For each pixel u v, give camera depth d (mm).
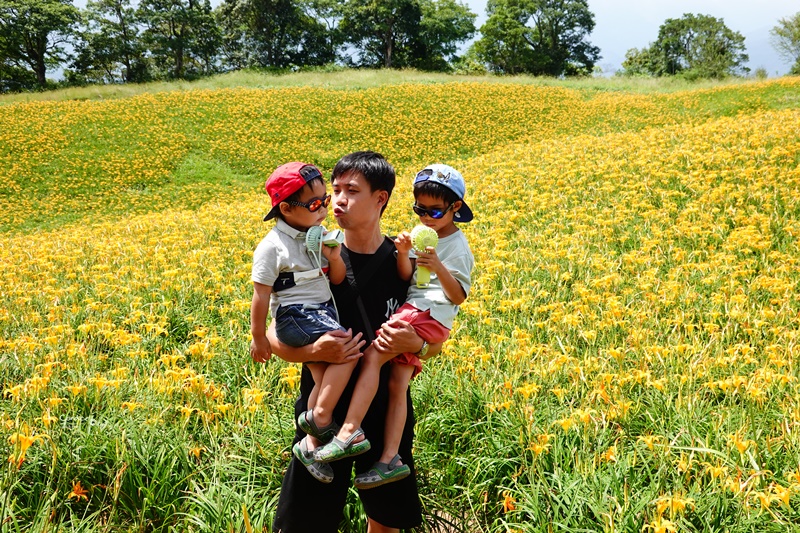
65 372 3926
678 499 2291
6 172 20281
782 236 6477
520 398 3451
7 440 2945
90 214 17484
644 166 9969
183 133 24203
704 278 5285
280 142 23906
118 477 2748
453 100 28812
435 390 3660
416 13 69312
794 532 2379
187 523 2727
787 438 2898
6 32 57031
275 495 2871
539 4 76000
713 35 76062
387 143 23719
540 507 2678
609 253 6250
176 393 3561
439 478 3078
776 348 3775
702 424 3152
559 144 15109
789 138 10531
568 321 4211
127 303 5539
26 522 2703
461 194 2391
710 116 22422
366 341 2219
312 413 2102
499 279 5777
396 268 2273
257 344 2215
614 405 3229
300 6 69562
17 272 6949
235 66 70125
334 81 33688
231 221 9922
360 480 2150
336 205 2162
